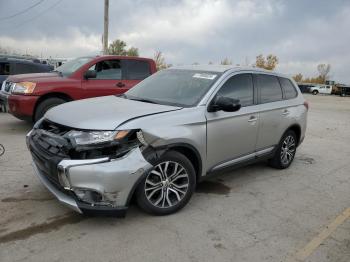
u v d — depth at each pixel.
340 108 22.89
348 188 5.48
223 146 4.55
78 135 3.47
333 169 6.52
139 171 3.54
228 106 4.21
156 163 3.74
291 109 5.93
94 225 3.72
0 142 6.84
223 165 4.68
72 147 3.40
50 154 3.55
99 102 4.45
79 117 3.72
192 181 4.17
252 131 5.02
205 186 5.11
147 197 3.83
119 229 3.68
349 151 8.21
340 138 9.99
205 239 3.61
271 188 5.23
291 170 6.23
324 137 10.02
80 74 8.04
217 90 4.53
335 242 3.74
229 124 4.57
